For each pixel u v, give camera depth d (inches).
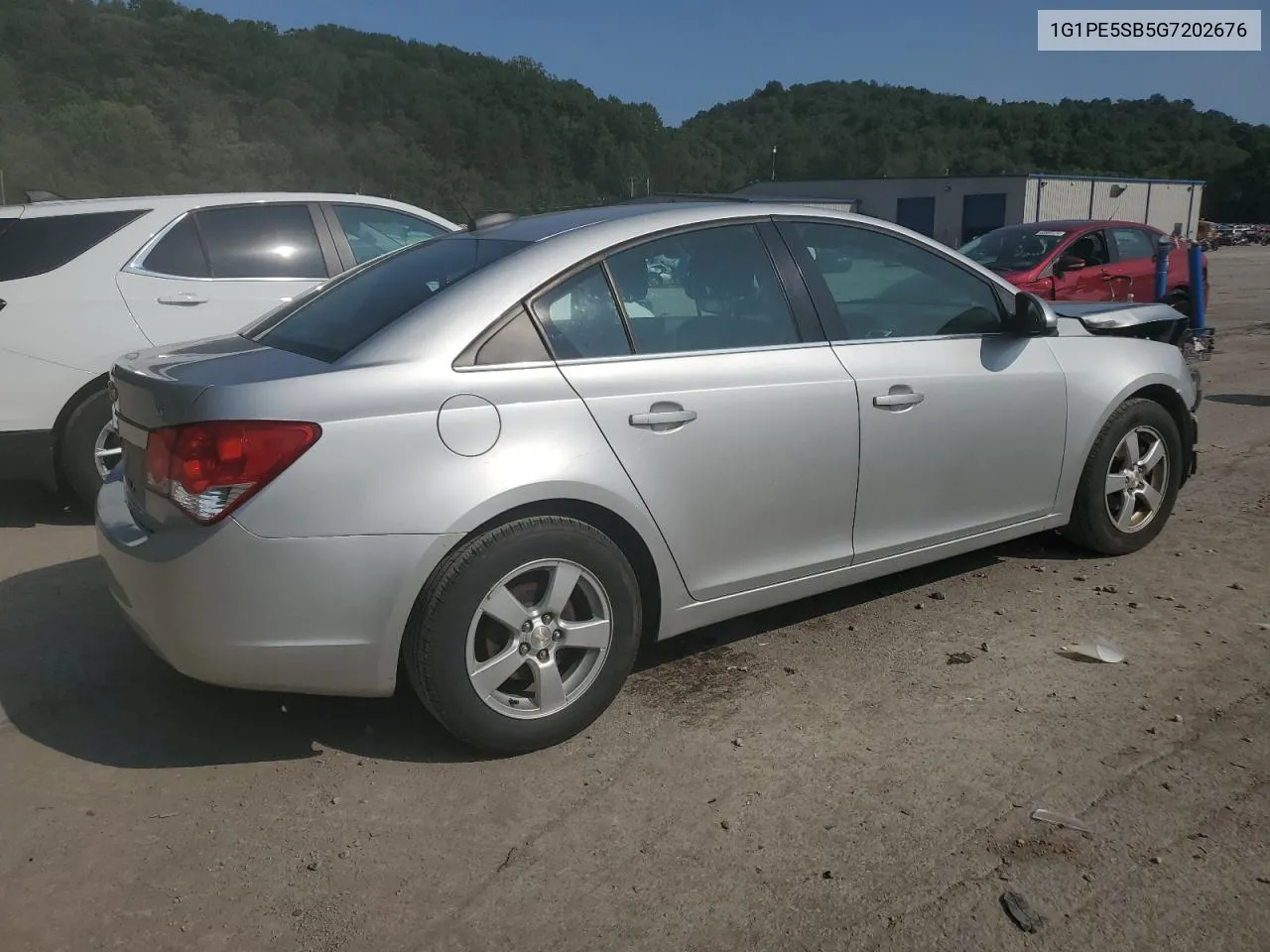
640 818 114.2
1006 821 112.2
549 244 132.4
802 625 165.2
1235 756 124.4
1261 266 1342.3
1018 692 141.3
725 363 137.6
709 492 135.6
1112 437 182.7
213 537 110.9
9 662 154.0
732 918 98.2
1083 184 1855.3
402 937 96.3
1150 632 160.2
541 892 102.3
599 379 127.8
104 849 109.7
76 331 215.9
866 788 119.0
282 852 109.0
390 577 114.7
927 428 155.6
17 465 213.5
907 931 95.9
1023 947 93.7
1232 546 199.3
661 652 156.3
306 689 117.0
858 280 155.3
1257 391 369.7
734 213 145.6
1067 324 184.1
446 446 117.1
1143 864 104.7
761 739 130.3
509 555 120.0
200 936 96.7
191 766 126.0
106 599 178.9
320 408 113.0
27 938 96.2
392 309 128.5
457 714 120.9
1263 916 97.0
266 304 238.8
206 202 238.2
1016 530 174.2
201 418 111.8
